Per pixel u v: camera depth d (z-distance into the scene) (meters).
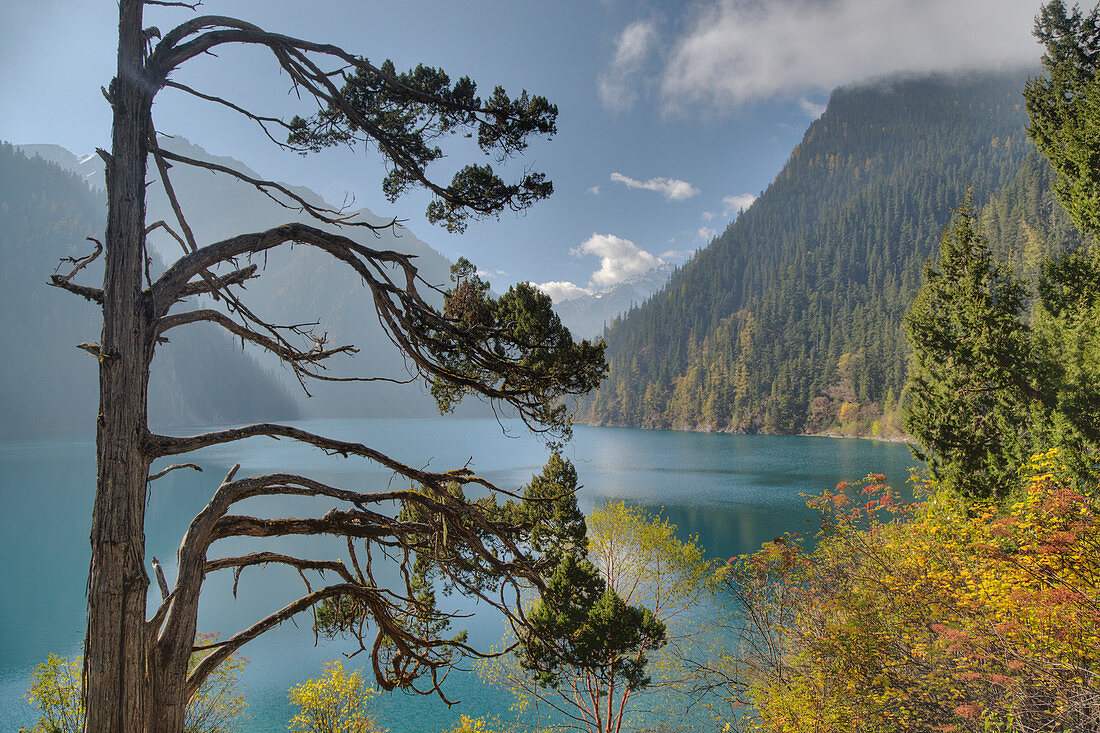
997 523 6.59
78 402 160.50
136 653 3.82
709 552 35.41
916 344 17.67
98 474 3.86
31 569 35.94
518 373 5.51
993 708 5.69
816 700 8.08
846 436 134.50
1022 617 5.73
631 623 11.55
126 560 3.81
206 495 61.44
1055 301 15.84
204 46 4.42
